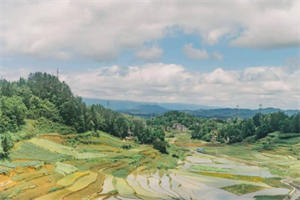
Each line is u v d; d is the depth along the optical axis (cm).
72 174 9981
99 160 13000
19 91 19238
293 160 17525
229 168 15100
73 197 7938
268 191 10200
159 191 9569
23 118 15650
